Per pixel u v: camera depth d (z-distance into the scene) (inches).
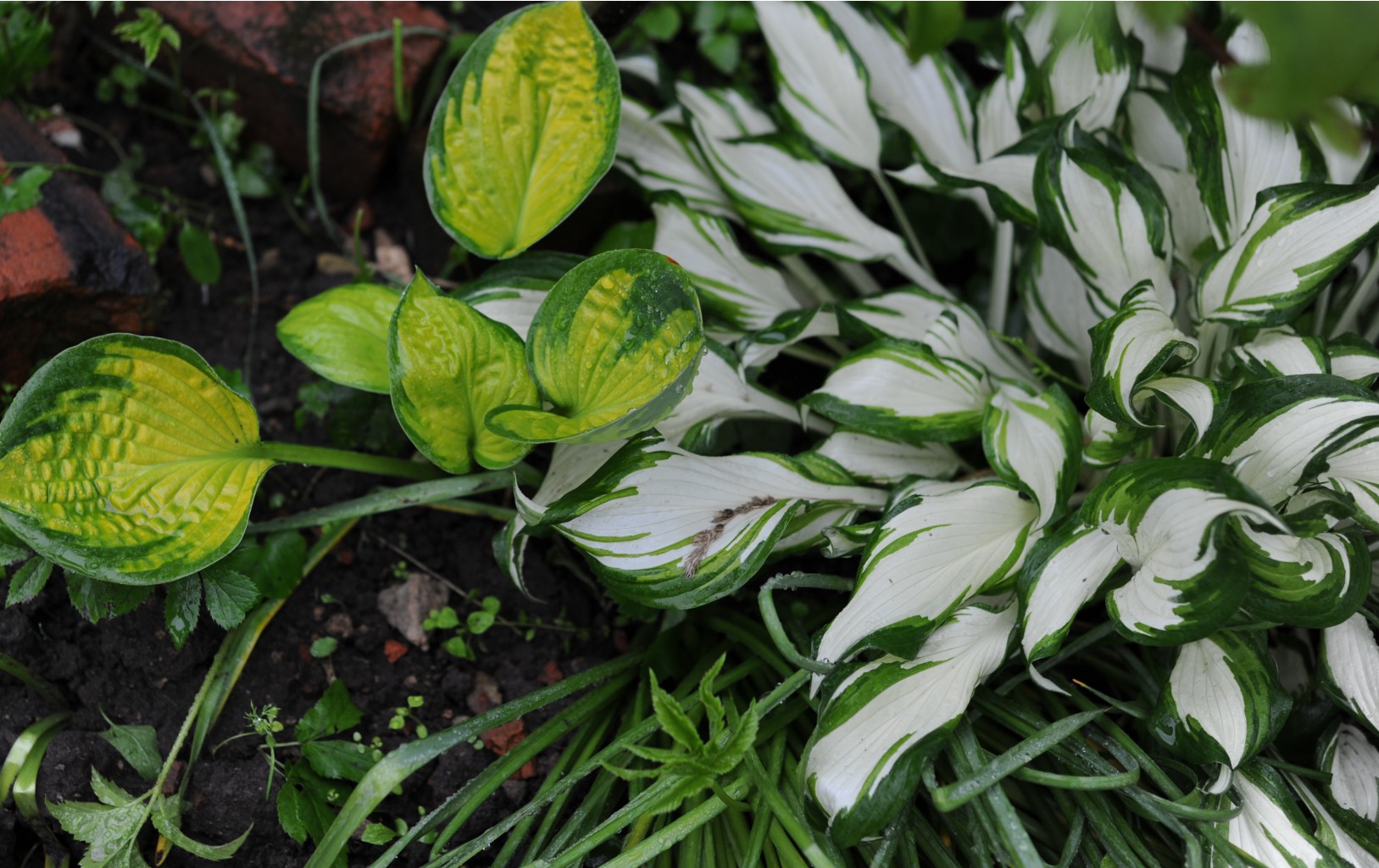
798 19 53.5
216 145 54.7
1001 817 46.4
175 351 48.3
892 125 57.4
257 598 49.4
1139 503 46.1
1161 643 45.8
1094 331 47.7
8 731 49.7
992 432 48.5
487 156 50.3
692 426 50.6
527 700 49.0
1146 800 47.1
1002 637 48.3
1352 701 48.0
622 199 55.6
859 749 47.2
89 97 57.2
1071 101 51.9
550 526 49.1
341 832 47.6
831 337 55.1
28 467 47.4
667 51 59.6
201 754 50.0
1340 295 53.2
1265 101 40.9
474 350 47.8
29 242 52.1
